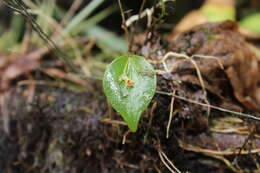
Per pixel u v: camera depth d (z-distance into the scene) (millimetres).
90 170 502
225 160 469
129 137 471
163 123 452
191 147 469
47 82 545
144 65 417
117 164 489
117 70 416
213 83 471
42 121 521
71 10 662
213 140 469
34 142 528
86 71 552
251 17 659
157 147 454
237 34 499
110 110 472
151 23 461
